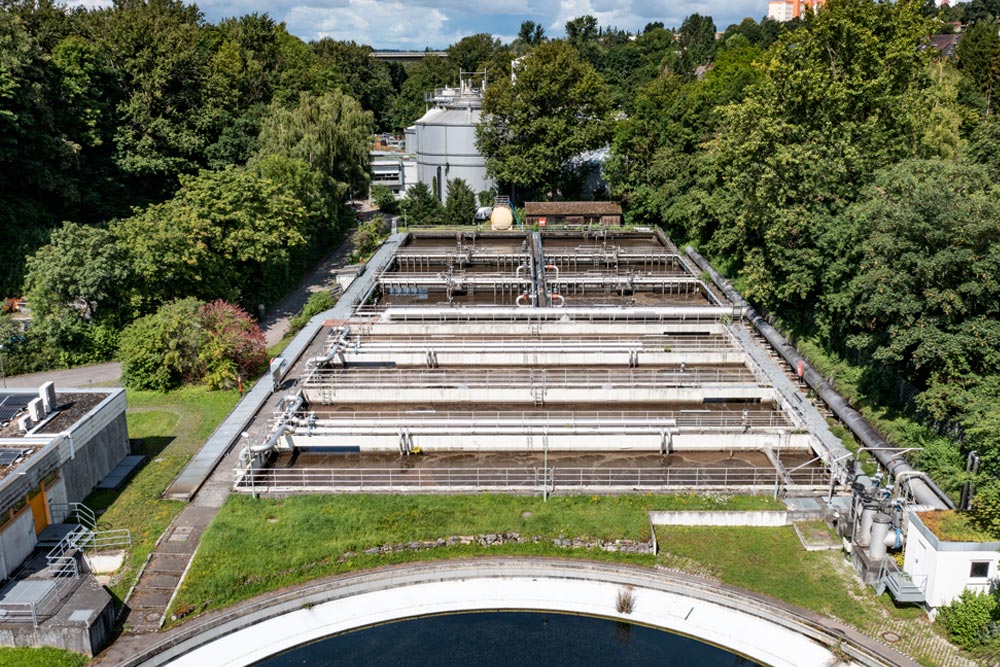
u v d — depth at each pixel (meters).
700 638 34.97
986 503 35.41
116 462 47.62
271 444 48.81
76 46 94.12
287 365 62.56
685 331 69.19
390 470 48.62
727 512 42.72
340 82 176.25
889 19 69.25
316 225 96.50
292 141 101.88
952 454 44.06
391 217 122.50
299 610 36.56
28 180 83.81
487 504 43.41
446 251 95.19
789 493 44.75
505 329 68.44
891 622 35.28
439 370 61.50
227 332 60.88
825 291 63.03
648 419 52.59
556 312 71.88
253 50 162.75
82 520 41.69
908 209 46.75
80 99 93.12
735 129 75.50
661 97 112.00
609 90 195.88
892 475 44.62
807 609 36.28
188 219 69.44
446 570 39.09
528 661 33.72
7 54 79.69
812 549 40.53
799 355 63.44
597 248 97.69
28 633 32.97
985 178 49.62
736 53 146.88
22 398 47.69
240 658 33.72
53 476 41.16
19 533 37.78
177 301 62.56
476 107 121.19
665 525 42.78
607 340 66.12
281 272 84.75
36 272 64.44
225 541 39.81
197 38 140.12
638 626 35.88
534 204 111.62
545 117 111.19
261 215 77.75
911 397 50.84
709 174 93.38
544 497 44.09
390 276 85.50
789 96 69.25
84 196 92.50
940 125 80.56
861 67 67.94
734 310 74.75
